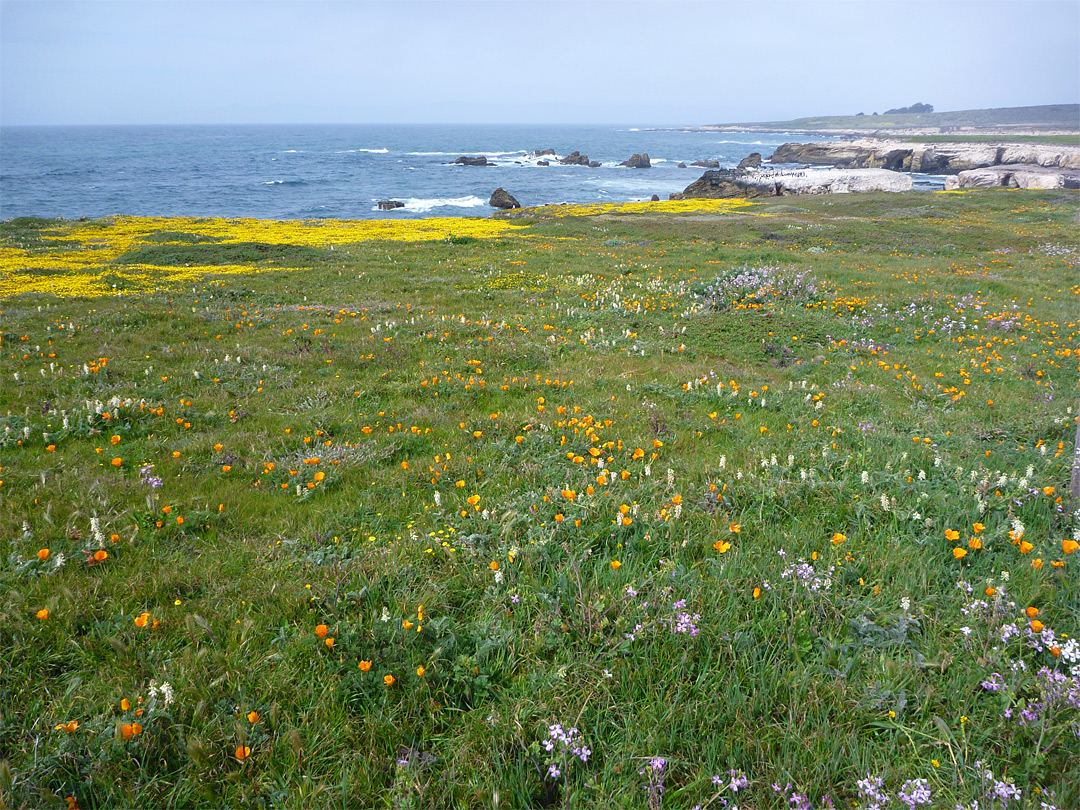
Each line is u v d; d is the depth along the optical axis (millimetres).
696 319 14422
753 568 4402
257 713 3234
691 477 6164
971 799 2746
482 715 3301
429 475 6324
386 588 4406
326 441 7438
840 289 17734
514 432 7699
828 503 5539
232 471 6562
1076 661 3467
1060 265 24156
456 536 5055
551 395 9273
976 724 3127
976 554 4629
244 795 2912
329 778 2998
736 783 2787
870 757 3016
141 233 37906
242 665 3637
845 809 2816
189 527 5297
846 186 66062
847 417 8477
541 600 4152
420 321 14234
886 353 12328
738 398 9156
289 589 4359
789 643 3709
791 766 2949
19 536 5008
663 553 4820
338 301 17438
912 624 3893
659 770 2889
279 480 6297
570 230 37094
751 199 61781
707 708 3238
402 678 3520
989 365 11547
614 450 6938
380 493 6051
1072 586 4109
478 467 6508
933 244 29766
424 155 175000
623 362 11266
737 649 3697
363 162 147375
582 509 5277
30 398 8656
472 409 8742
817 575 4336
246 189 90250
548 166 137500
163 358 10953
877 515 5246
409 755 3025
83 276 22203
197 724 3236
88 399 8312
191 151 193625
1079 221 36531
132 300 16906
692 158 167000
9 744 3104
